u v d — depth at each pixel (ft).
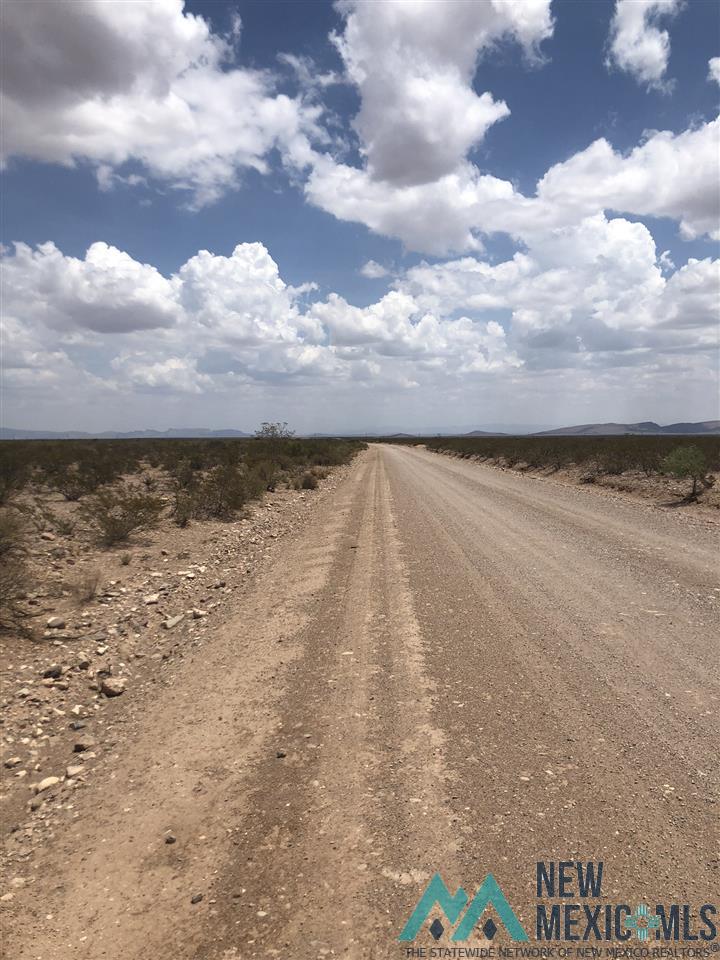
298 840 10.48
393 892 9.11
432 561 32.32
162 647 22.16
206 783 12.60
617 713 14.69
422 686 16.79
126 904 9.26
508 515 47.47
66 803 12.41
